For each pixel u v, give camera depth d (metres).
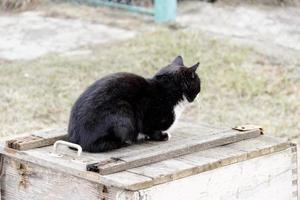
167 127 4.51
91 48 10.02
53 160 4.02
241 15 11.87
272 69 9.16
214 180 4.03
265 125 7.23
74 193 3.95
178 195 3.83
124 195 3.62
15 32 10.90
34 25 11.23
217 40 10.10
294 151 4.55
